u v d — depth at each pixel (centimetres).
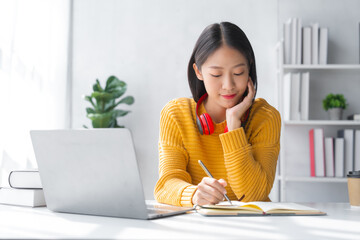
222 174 136
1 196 105
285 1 297
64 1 308
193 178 136
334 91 285
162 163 131
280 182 268
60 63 303
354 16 290
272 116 137
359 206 104
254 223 73
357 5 291
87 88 319
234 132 119
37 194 99
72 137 79
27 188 102
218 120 141
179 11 316
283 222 74
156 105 312
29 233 60
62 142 80
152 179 306
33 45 265
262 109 139
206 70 124
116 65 319
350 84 285
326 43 262
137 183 75
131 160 74
